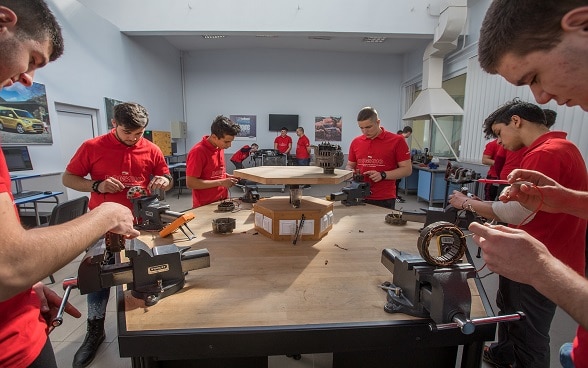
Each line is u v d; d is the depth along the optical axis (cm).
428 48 545
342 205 185
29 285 47
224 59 747
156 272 79
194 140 773
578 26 44
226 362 94
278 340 67
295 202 130
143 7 495
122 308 74
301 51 746
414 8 500
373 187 224
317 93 764
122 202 166
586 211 81
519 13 48
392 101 773
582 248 110
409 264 73
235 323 69
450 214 128
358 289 85
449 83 577
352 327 69
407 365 99
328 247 115
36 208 291
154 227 132
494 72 59
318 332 68
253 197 189
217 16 499
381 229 138
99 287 74
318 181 121
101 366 145
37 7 51
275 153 695
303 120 771
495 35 53
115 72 487
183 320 70
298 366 147
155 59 621
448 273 66
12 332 61
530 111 121
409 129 617
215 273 93
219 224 128
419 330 71
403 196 597
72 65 394
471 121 488
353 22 503
